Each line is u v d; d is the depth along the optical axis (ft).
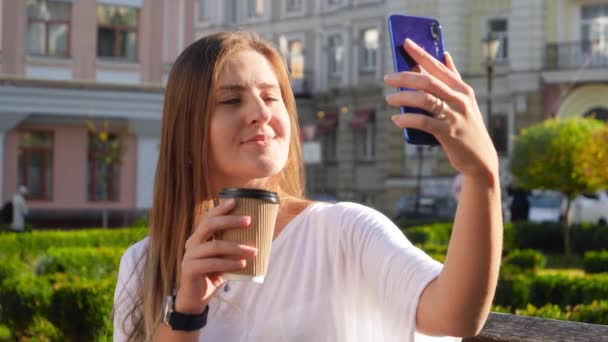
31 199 94.94
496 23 110.11
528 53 106.52
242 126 7.48
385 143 121.19
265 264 6.63
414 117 5.74
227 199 6.56
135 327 8.11
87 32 94.94
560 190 62.69
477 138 5.84
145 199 97.81
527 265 43.62
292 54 134.72
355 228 7.14
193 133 7.64
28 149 94.84
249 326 7.40
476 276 6.03
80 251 36.83
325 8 129.90
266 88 7.60
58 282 24.58
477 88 110.32
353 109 126.21
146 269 7.95
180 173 7.80
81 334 22.71
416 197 94.99
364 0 123.95
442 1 111.96
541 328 9.35
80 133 96.58
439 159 112.06
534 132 64.34
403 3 115.75
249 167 7.46
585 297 26.09
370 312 7.07
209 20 142.92
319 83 130.82
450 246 6.16
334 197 118.62
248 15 140.15
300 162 8.18
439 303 6.23
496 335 9.18
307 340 7.22
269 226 6.59
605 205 84.69
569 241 61.62
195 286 6.77
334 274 7.22
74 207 96.07
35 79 92.79
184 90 7.65
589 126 64.28
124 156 97.35
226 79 7.54
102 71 95.66
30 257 43.73
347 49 126.52
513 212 74.23
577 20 104.88
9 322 23.32
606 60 103.09
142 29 97.40
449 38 111.24
